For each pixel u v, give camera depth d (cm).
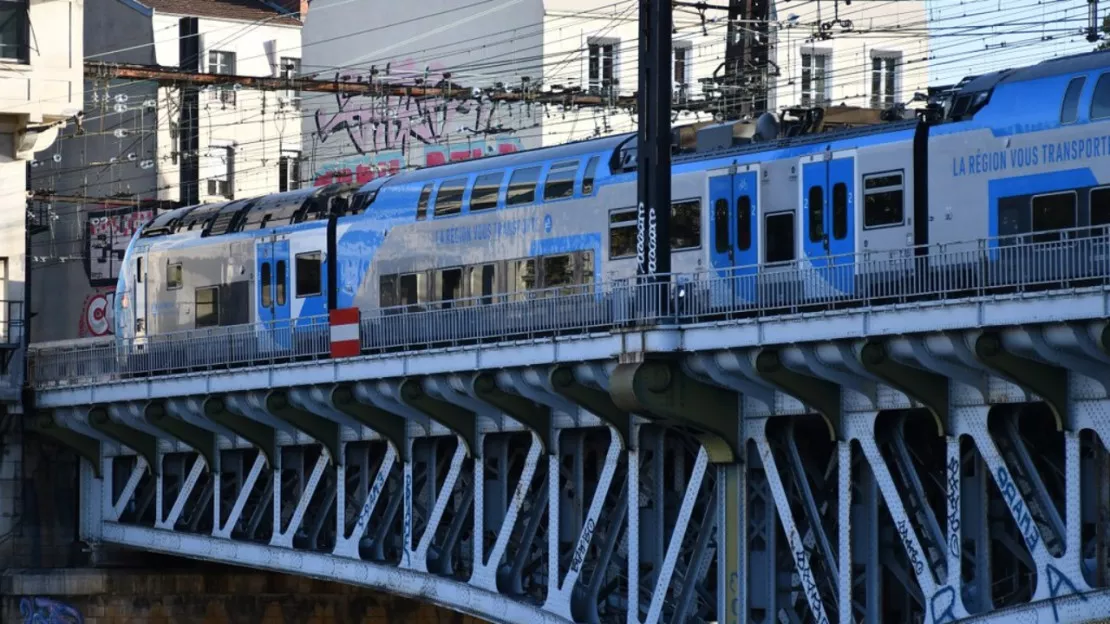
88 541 12431
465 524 10150
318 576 10750
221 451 11606
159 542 11894
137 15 17238
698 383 8212
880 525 7950
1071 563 7025
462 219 10425
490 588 9538
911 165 8294
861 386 7675
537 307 9200
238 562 11325
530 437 9656
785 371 7844
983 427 7312
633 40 15725
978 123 8062
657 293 8288
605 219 9600
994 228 7988
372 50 16988
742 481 8250
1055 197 7788
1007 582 7631
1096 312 6712
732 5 11988
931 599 7481
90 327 16812
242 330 11719
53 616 12231
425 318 9788
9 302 12462
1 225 12544
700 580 8569
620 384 8212
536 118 15688
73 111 12569
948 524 7425
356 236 11106
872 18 15912
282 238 11594
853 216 8525
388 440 10194
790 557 8250
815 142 8719
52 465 12475
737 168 8988
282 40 17612
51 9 12525
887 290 7988
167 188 16412
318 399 10356
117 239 16412
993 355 7056
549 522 9219
